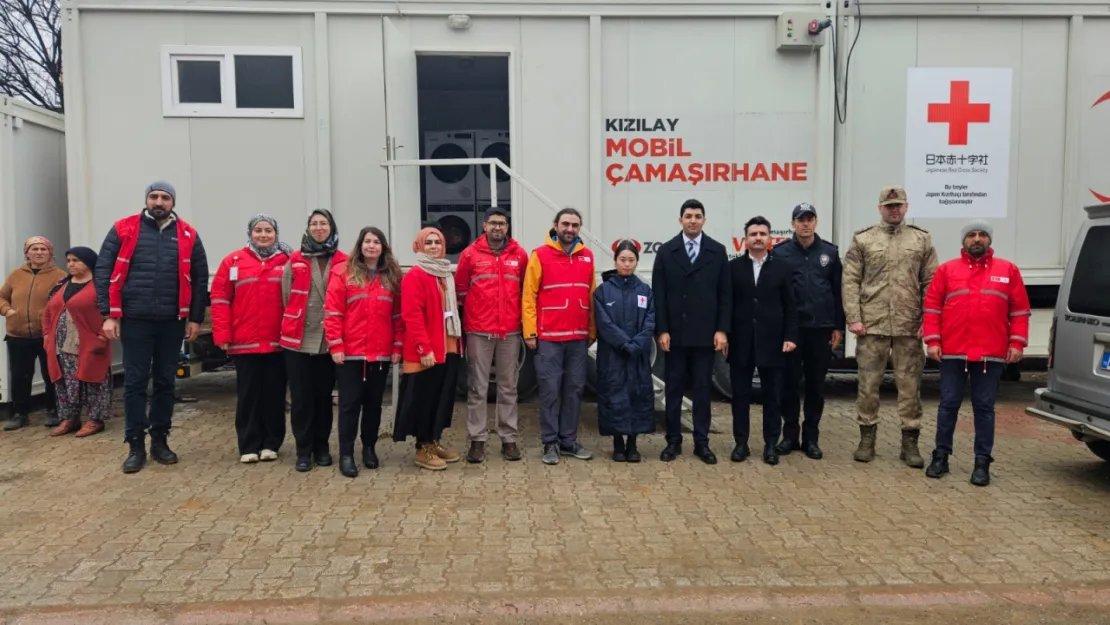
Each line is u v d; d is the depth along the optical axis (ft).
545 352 16.67
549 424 16.85
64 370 19.17
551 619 10.25
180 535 12.73
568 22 21.26
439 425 16.49
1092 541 12.70
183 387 26.68
